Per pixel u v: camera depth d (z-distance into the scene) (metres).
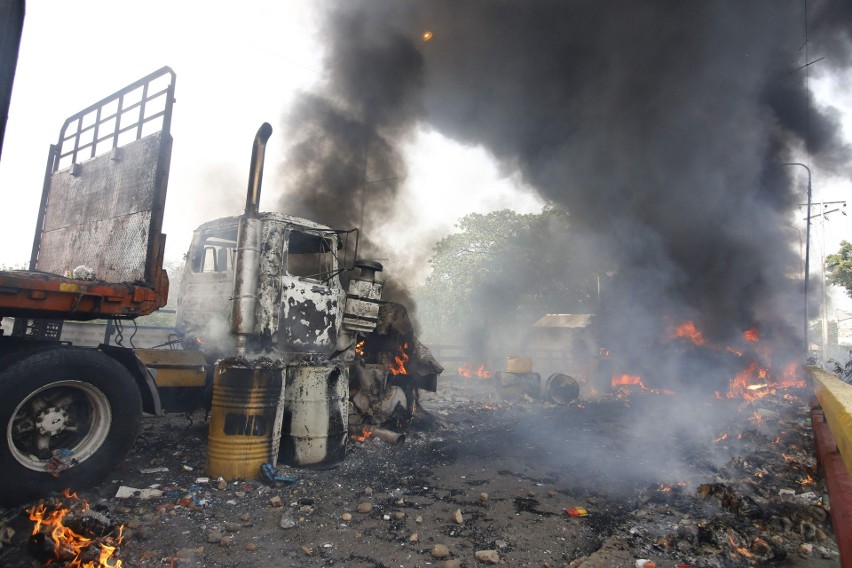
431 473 5.00
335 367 5.16
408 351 7.46
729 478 4.91
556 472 5.30
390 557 3.08
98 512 3.15
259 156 4.90
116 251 4.32
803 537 3.45
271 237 4.99
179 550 2.96
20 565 2.55
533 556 3.20
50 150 5.64
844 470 2.14
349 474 4.76
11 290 3.23
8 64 2.56
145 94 4.48
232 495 3.96
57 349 3.41
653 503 4.33
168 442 5.38
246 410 4.32
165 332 8.70
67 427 3.56
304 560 2.98
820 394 2.18
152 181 4.08
